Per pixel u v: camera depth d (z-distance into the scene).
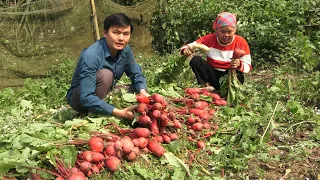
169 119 1.63
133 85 1.93
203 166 1.52
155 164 1.47
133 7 3.70
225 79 2.03
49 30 3.12
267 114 1.85
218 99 2.01
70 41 3.23
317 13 3.27
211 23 3.66
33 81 3.02
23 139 1.43
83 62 1.64
